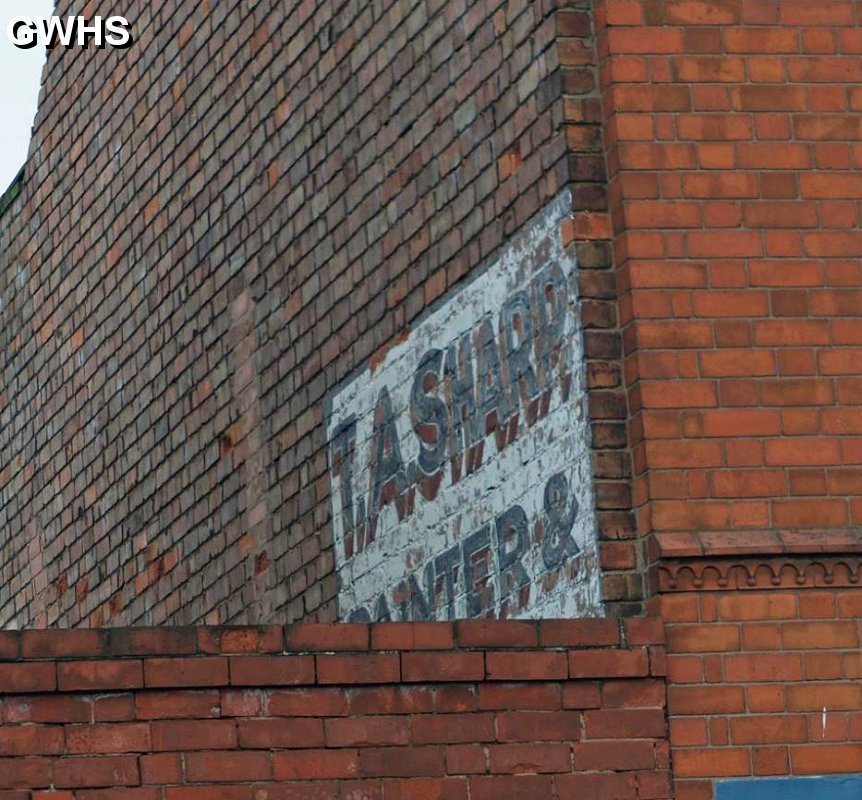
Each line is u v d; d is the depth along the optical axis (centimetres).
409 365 1224
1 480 1931
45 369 1830
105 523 1689
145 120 1638
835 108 1048
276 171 1420
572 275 1038
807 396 1015
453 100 1186
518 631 966
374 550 1259
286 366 1394
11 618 1892
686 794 966
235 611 1459
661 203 1026
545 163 1072
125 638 923
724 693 977
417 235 1223
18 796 898
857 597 995
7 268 1936
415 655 952
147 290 1625
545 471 1063
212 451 1505
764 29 1052
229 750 925
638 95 1036
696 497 997
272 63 1434
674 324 1013
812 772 976
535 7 1087
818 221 1034
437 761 947
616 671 969
